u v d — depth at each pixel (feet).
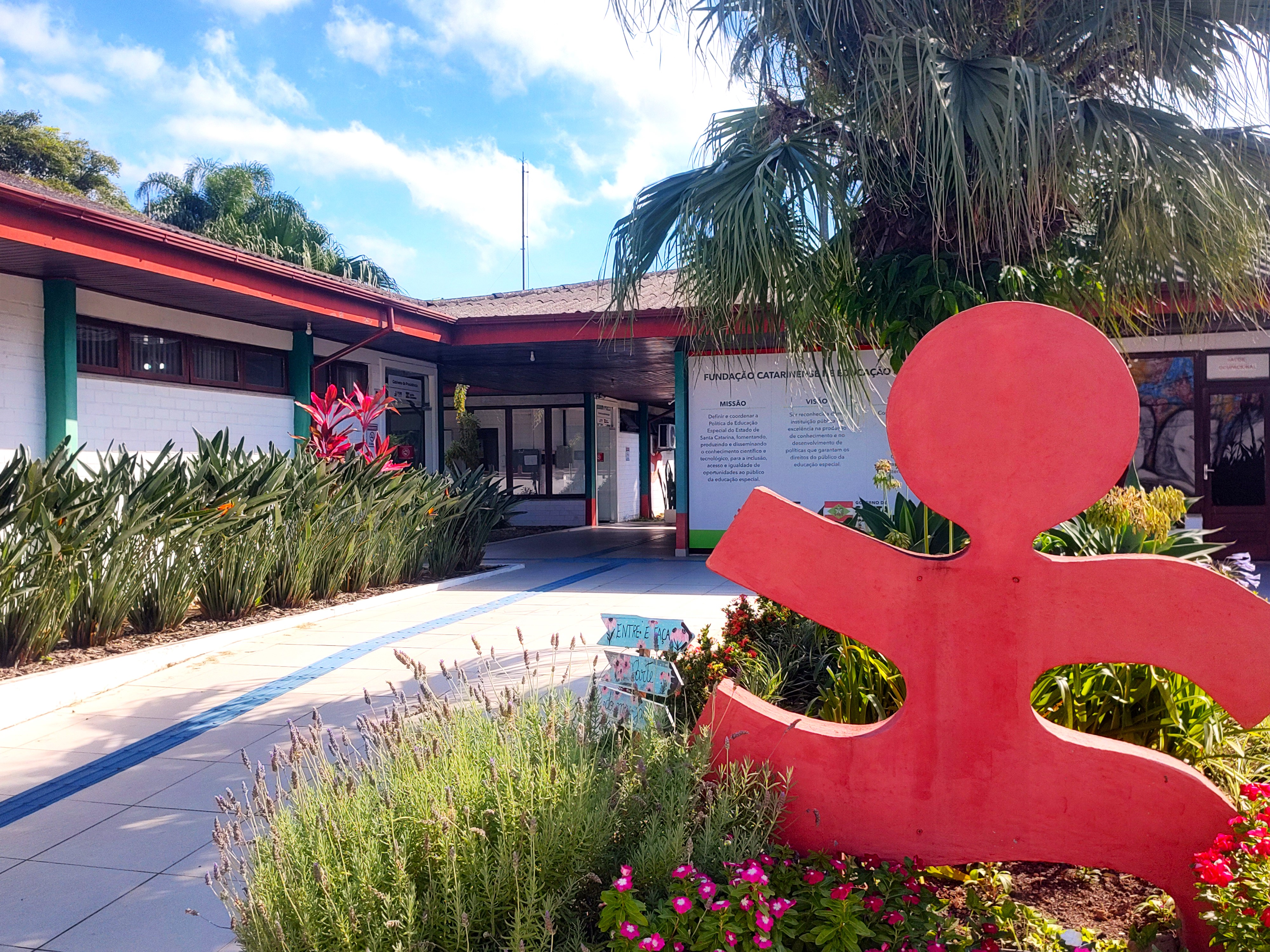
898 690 11.00
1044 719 8.56
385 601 29.43
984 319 7.63
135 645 21.11
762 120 13.92
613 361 47.03
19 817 11.98
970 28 12.54
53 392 26.76
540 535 57.21
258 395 35.47
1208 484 35.42
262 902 6.32
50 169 85.51
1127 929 7.89
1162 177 11.44
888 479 13.87
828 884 7.47
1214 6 11.59
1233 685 7.23
